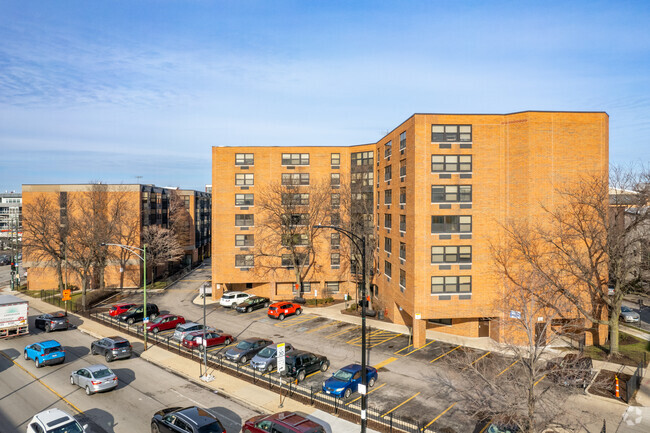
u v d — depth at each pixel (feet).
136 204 209.77
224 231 175.73
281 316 145.18
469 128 114.11
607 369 94.07
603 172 110.63
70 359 104.27
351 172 173.37
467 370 81.51
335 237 175.22
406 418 71.77
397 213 131.13
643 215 102.06
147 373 94.32
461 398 75.25
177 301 177.37
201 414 62.08
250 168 175.94
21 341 121.08
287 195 165.78
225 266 175.63
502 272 111.45
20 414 72.79
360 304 162.20
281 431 58.44
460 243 113.50
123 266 204.13
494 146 113.70
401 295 126.11
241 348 103.55
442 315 113.09
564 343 113.19
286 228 167.02
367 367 87.45
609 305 104.63
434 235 113.09
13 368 97.55
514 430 59.21
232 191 175.83
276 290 178.50
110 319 144.77
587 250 109.09
